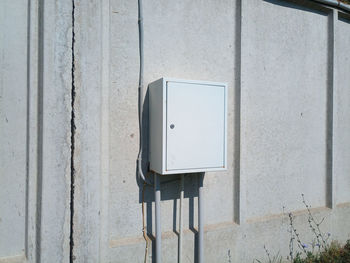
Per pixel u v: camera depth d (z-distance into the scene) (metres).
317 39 3.30
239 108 2.68
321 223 3.21
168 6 2.38
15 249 1.83
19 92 1.85
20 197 1.84
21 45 1.85
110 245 2.10
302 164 3.17
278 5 3.00
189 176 2.48
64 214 1.87
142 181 2.26
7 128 1.81
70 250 1.90
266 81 2.92
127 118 2.21
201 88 2.12
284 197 3.04
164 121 2.01
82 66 1.92
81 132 1.92
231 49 2.70
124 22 2.20
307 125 3.21
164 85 2.00
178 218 2.42
